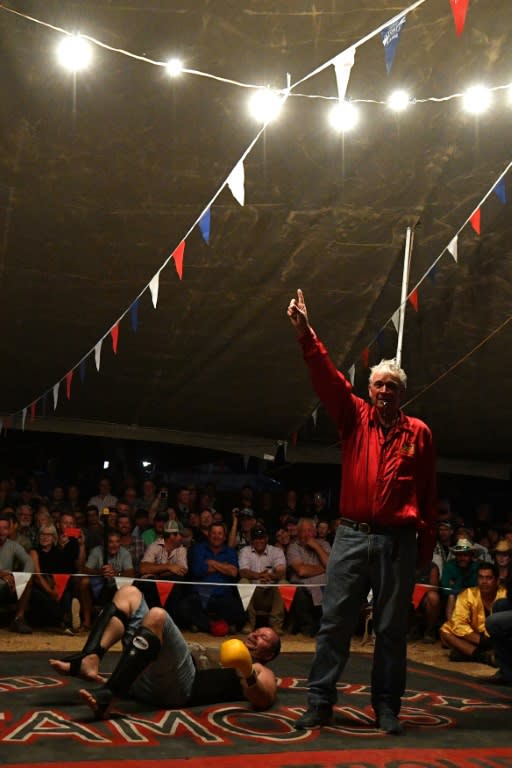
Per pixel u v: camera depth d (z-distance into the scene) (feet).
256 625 26.32
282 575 26.02
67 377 23.62
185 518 28.99
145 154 16.69
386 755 9.84
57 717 11.40
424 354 24.16
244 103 15.61
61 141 16.30
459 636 21.20
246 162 17.07
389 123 16.43
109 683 11.34
